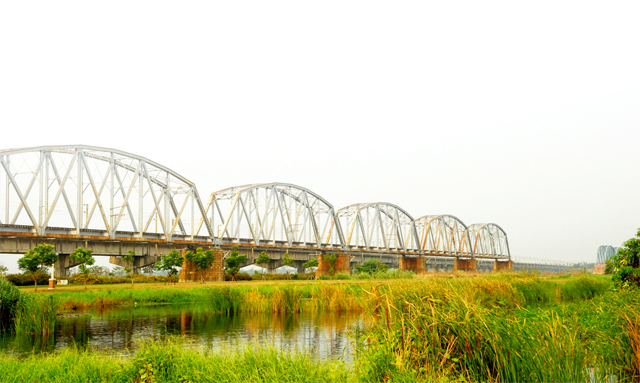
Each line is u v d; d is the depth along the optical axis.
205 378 13.52
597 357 15.62
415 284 22.11
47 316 31.17
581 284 44.22
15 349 25.20
